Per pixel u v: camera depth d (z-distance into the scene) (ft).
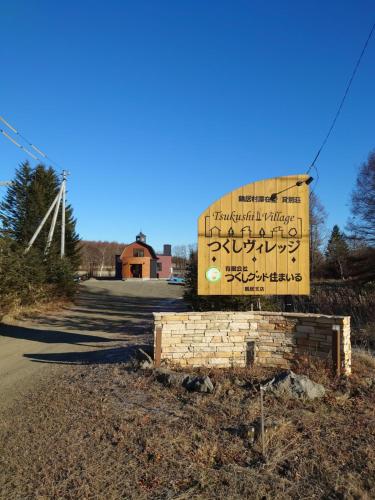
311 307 49.39
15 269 63.72
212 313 24.57
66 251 114.62
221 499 12.19
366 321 38.86
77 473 13.85
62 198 95.09
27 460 14.94
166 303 101.40
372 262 97.30
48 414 19.19
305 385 19.39
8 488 13.24
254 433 15.62
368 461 13.97
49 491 12.94
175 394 20.34
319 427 16.40
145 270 209.36
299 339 23.77
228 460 14.20
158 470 13.78
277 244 26.71
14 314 62.08
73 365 29.94
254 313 24.64
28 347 40.19
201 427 16.63
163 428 16.61
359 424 16.72
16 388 24.71
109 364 27.73
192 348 24.44
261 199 26.71
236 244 26.43
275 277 26.61
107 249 342.03
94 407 19.44
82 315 72.13
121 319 68.33
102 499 12.39
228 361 24.48
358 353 26.73
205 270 26.14
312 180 26.96
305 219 27.02
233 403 18.72
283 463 13.96
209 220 26.32
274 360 24.20
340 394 19.53
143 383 22.08
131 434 16.31
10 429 17.87
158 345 24.21
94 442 15.96
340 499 12.12
